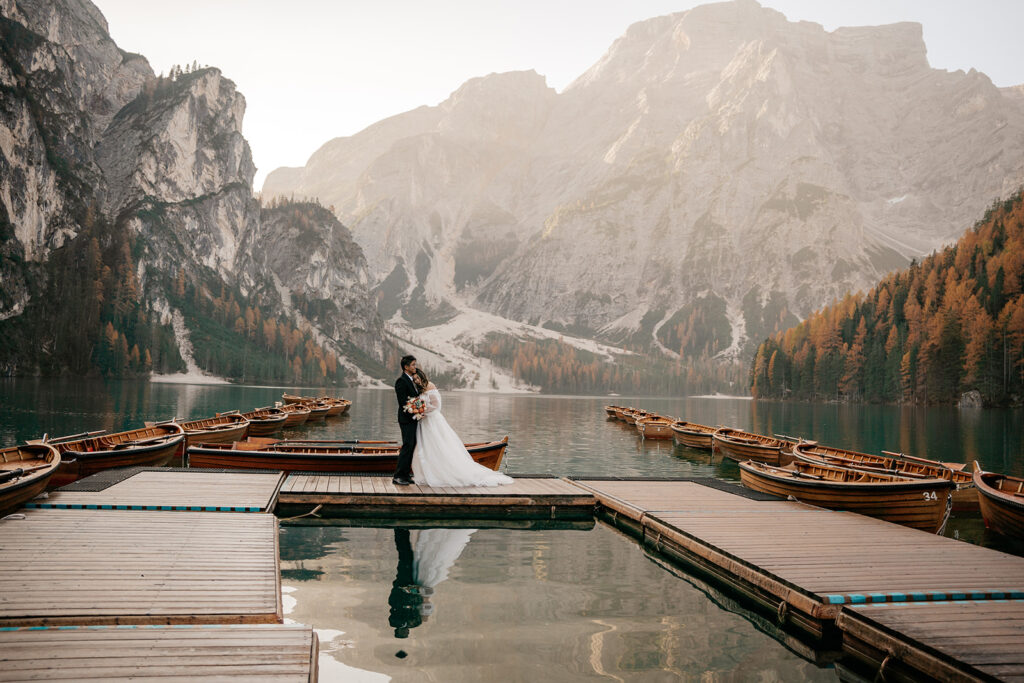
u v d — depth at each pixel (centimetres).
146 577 961
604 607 1013
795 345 19725
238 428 3406
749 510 1662
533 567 1231
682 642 884
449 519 1688
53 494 1536
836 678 802
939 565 1155
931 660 776
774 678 790
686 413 11525
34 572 966
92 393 10044
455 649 820
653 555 1368
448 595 1041
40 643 709
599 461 3603
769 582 1086
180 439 2548
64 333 17038
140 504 1453
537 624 923
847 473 1980
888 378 15000
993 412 11481
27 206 19600
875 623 874
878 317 17362
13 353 16000
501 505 1753
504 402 16612
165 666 658
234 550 1127
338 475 2036
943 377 13050
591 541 1477
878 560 1184
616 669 781
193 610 834
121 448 2258
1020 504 1614
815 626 953
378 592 1044
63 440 2303
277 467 2180
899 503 1634
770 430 6706
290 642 733
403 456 1827
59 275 18750
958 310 13700
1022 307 12319
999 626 865
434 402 1839
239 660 679
